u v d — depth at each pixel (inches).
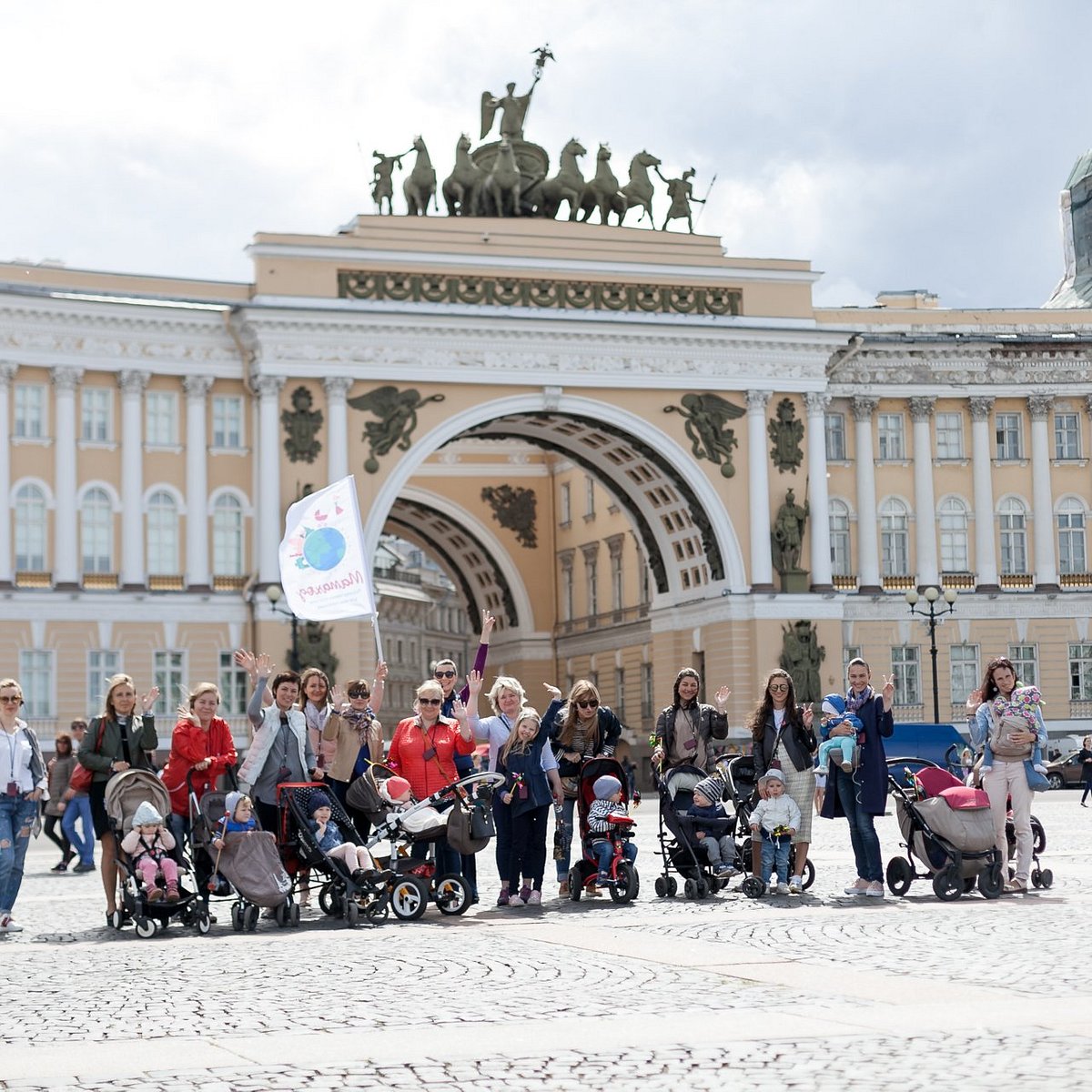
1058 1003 544.1
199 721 899.4
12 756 914.1
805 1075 442.3
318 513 1083.3
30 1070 475.2
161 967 709.9
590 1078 446.9
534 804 938.1
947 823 915.4
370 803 912.3
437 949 743.7
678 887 1059.3
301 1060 480.7
